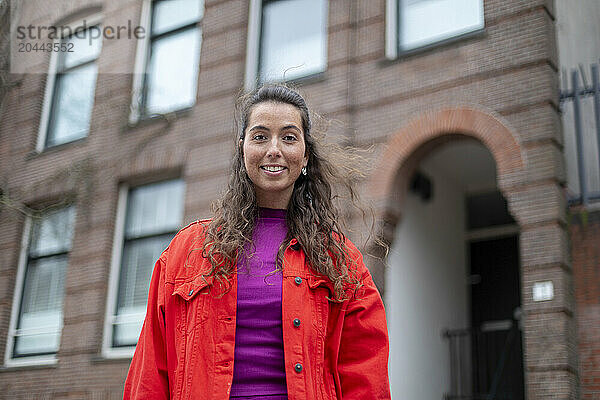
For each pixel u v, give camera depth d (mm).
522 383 8258
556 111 6520
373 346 1926
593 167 7254
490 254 9586
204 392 1725
